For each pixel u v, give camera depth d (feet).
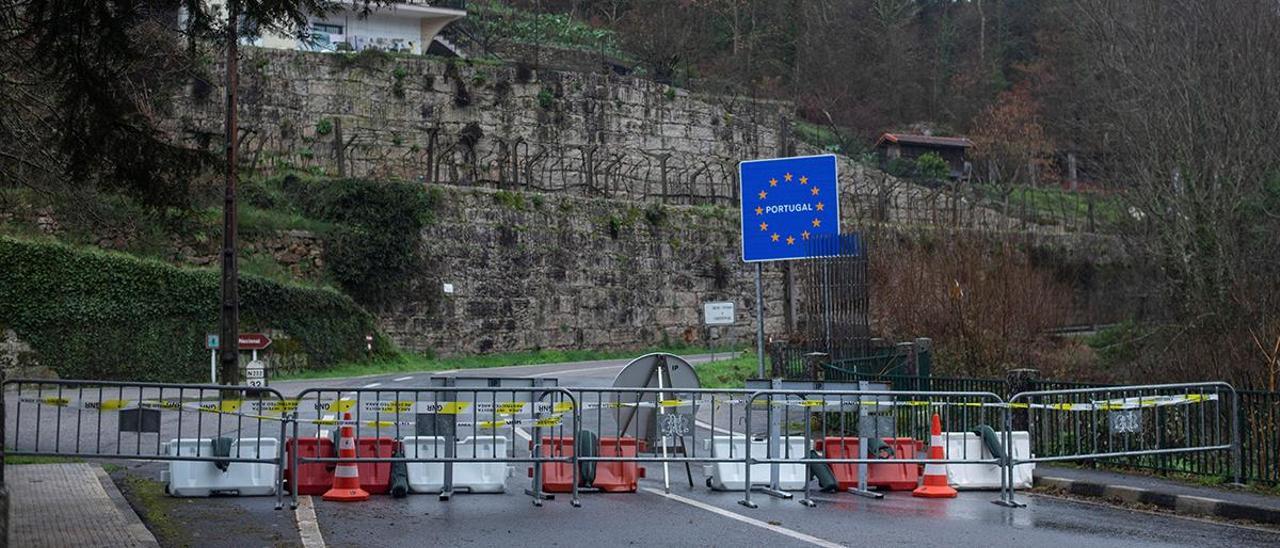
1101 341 121.08
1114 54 121.39
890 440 51.62
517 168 169.17
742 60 265.34
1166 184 111.45
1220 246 101.76
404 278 140.97
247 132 142.31
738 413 90.74
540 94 181.57
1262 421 50.75
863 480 48.21
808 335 71.41
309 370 122.31
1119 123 127.34
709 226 168.35
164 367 111.14
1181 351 92.63
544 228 153.07
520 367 136.67
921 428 63.21
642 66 232.53
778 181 68.18
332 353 125.70
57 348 106.63
